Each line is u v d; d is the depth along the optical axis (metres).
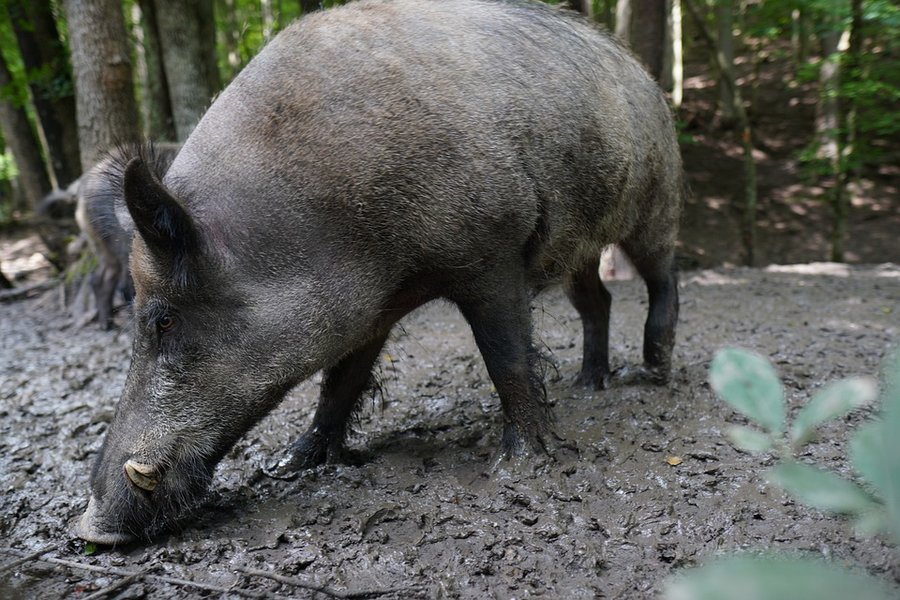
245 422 3.07
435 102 3.07
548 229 3.45
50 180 15.12
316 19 3.25
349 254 3.06
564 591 2.64
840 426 3.75
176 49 9.51
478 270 3.24
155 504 2.96
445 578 2.74
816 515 2.93
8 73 12.12
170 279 2.84
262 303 2.97
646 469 3.46
